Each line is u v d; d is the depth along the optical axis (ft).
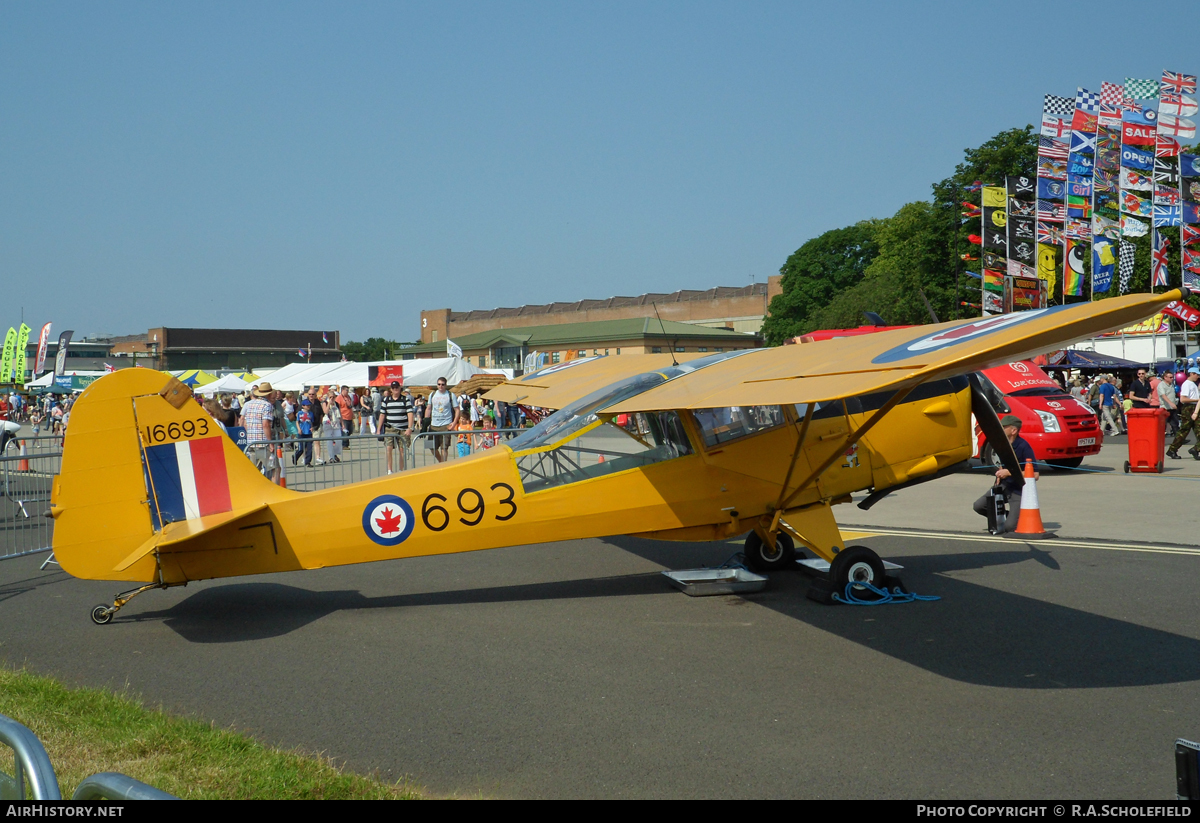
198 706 15.40
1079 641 18.33
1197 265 92.12
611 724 14.26
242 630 20.38
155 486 20.68
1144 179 93.15
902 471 24.82
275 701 15.60
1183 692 15.28
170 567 20.77
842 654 17.83
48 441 69.41
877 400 24.53
